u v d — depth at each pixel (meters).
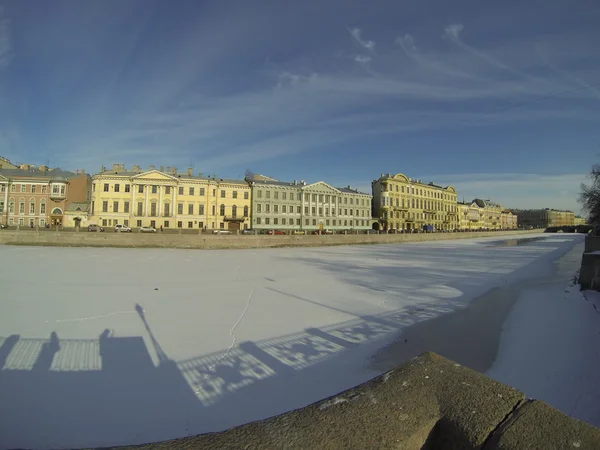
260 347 7.28
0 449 3.92
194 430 4.36
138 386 5.48
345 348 7.39
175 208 58.19
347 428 1.75
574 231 107.44
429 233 63.91
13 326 8.38
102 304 10.78
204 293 12.83
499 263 25.27
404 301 12.09
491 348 7.47
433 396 1.99
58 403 4.93
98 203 55.50
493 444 1.61
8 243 32.69
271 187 64.19
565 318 9.84
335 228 71.06
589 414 4.73
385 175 81.88
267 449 1.61
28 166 61.81
